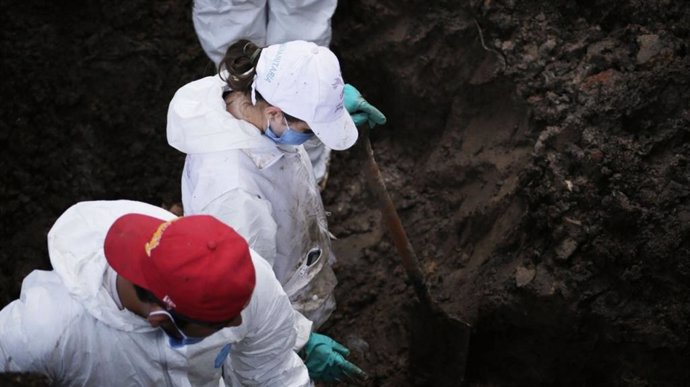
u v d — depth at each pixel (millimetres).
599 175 2832
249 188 2115
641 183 2793
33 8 3670
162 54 3672
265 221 2141
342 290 3461
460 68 3430
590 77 3086
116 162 3559
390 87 3670
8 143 3488
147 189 3562
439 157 3518
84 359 1705
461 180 3408
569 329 2830
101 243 1740
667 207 2738
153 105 3615
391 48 3582
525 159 3102
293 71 2023
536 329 2916
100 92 3596
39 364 1682
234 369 2053
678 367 2740
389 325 3342
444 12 3451
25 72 3562
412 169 3670
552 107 3068
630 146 2857
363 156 2635
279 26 3143
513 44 3275
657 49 3018
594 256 2793
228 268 1558
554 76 3154
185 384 1793
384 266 3484
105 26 3680
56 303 1687
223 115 2104
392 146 3748
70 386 1778
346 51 3729
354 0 3660
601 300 2775
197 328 1621
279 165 2182
